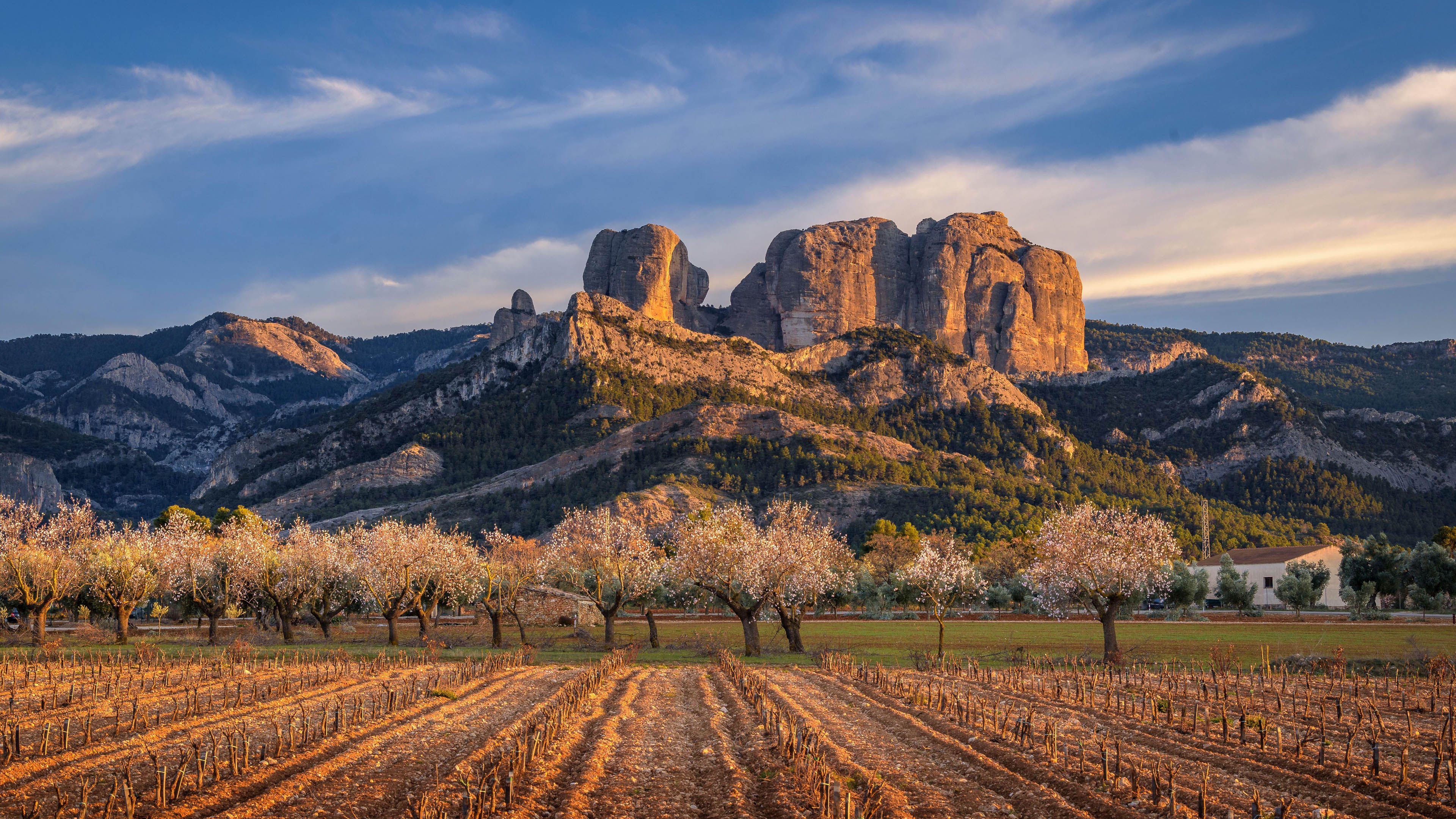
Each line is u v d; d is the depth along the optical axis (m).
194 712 32.72
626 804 20.95
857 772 23.98
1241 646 62.91
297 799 20.86
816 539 74.38
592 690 40.03
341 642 74.31
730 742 28.47
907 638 73.94
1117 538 57.66
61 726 29.48
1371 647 60.84
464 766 24.12
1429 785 21.89
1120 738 29.02
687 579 67.25
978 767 24.70
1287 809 20.33
